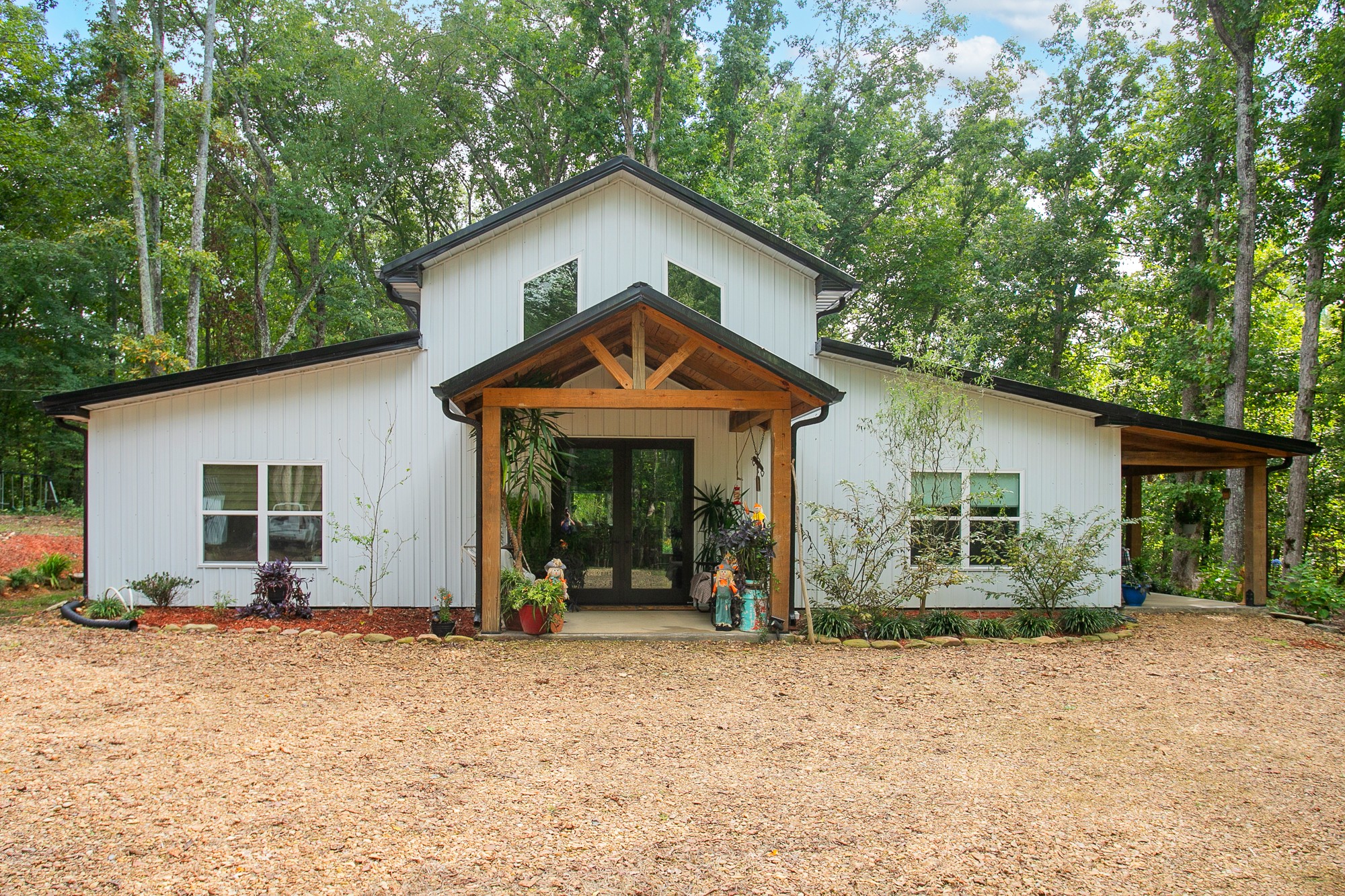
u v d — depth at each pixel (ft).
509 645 27.89
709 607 34.68
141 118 64.39
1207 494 55.01
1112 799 15.29
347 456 33.76
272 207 80.07
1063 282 71.56
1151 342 63.72
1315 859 12.91
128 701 20.35
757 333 36.06
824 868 12.15
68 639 27.45
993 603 36.06
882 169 82.17
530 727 18.98
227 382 33.12
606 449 36.58
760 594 30.71
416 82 83.56
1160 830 13.88
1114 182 70.59
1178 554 57.26
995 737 18.97
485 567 29.01
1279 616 36.50
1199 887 11.93
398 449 34.01
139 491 32.86
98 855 12.01
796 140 84.07
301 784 15.06
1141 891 11.76
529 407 28.76
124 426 32.78
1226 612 37.76
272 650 26.50
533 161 93.40
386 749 17.15
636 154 74.54
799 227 67.00
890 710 21.13
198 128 66.28
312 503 33.65
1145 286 65.92
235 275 93.09
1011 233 75.31
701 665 25.67
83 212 78.48
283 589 31.32
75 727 18.20
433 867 11.91
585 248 35.45
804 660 26.66
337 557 33.63
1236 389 53.67
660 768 16.40
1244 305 53.47
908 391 31.91
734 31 69.77
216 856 12.07
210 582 33.09
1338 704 22.48
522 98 87.45
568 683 23.24
